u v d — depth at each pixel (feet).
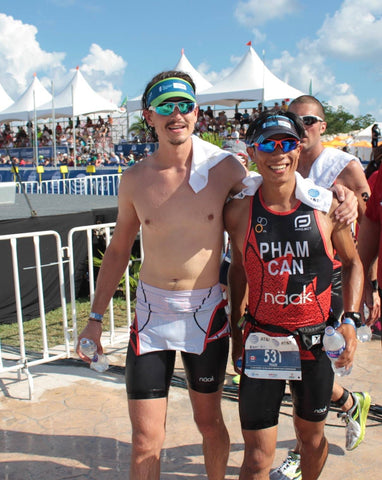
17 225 18.54
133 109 68.03
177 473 9.08
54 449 9.94
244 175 7.79
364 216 9.09
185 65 70.38
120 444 10.11
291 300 6.75
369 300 9.11
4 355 15.37
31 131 84.79
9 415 11.35
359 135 86.28
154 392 7.23
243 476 6.78
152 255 7.58
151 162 7.75
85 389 12.70
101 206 23.49
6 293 18.47
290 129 6.41
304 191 6.67
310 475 7.49
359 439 9.12
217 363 7.50
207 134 26.84
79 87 73.31
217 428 7.71
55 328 18.24
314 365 6.91
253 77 59.52
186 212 7.39
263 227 6.74
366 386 12.53
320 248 6.68
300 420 7.20
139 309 7.67
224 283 11.44
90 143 79.71
